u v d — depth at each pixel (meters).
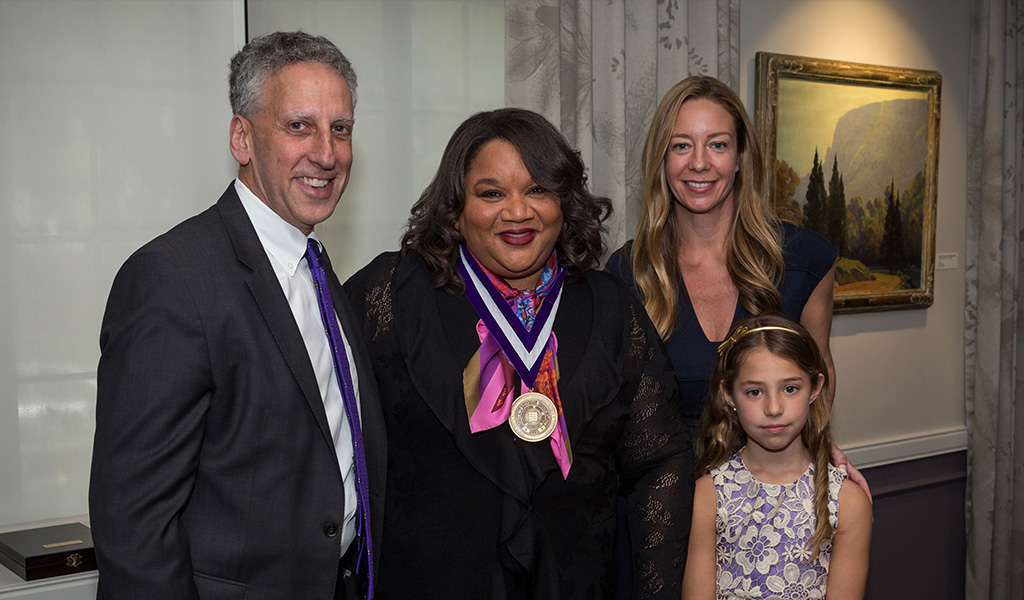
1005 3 3.97
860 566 1.99
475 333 1.66
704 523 2.02
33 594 2.02
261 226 1.51
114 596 1.26
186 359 1.30
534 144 1.56
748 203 2.19
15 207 2.24
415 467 1.64
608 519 1.68
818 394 2.03
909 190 3.81
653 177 2.19
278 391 1.40
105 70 2.31
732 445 2.08
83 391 2.37
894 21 3.80
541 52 2.77
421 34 2.74
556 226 1.60
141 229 2.39
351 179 2.66
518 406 1.60
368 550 1.58
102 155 2.33
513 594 1.60
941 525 4.11
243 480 1.38
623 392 1.72
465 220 1.62
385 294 1.73
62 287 2.31
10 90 2.21
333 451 1.46
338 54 1.50
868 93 3.65
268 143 1.44
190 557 1.33
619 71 2.88
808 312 2.29
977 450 4.05
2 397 2.26
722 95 2.13
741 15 3.36
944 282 4.06
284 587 1.42
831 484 2.01
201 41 2.41
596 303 1.75
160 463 1.28
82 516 2.36
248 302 1.40
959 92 4.04
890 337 3.88
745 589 2.01
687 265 2.25
